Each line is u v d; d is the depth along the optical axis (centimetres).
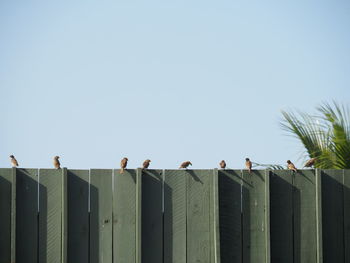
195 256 1408
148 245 1395
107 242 1386
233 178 1434
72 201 1384
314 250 1453
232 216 1426
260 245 1427
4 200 1366
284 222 1448
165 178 1413
